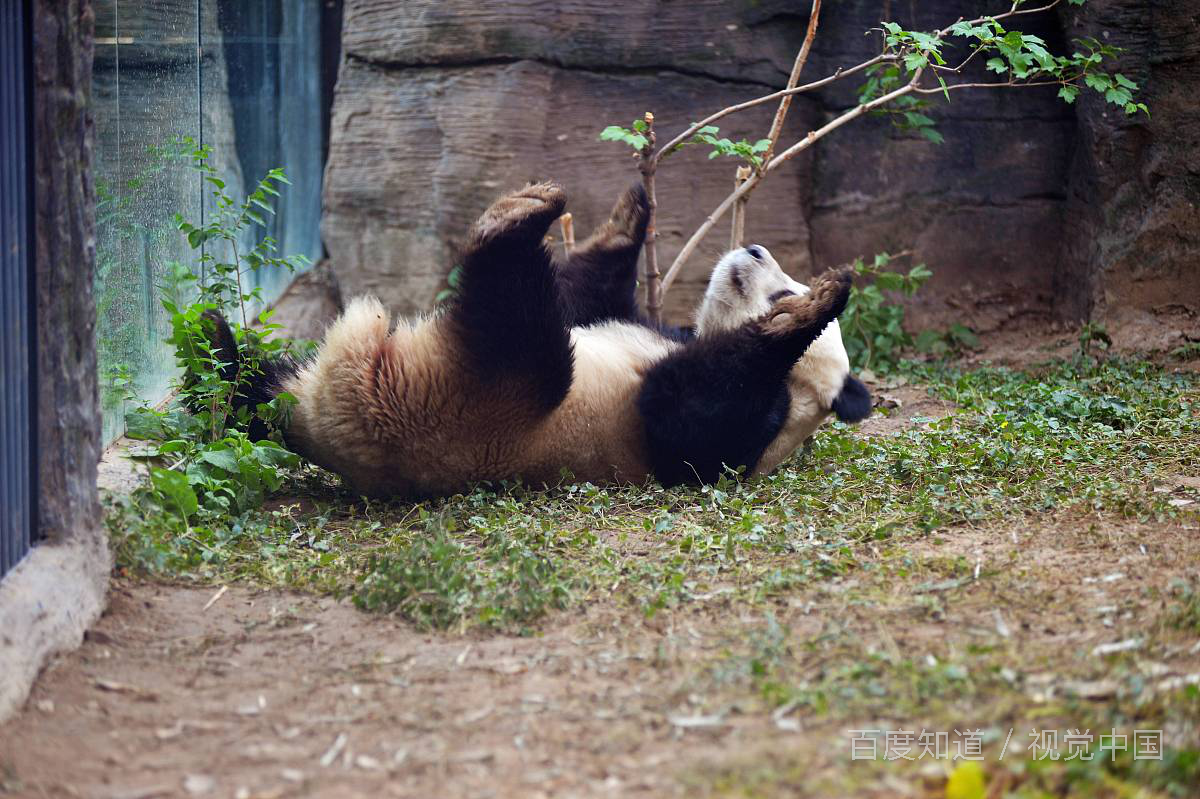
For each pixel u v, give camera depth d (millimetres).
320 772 4941
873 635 6125
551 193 8695
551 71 15094
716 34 15312
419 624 6570
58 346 6395
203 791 4793
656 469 9711
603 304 11141
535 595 6730
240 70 13930
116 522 7316
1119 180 14930
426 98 15180
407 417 8977
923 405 13109
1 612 5676
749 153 11414
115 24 9320
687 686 5582
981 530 8031
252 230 14648
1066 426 10766
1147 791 4457
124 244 9695
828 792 4551
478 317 8766
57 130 6309
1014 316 16250
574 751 5027
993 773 4652
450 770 4914
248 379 9492
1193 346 14117
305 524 8742
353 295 15844
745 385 9352
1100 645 5832
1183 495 8734
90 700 5621
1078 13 14781
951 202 16000
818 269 16094
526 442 9242
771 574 7047
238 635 6512
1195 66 14414
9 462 6047
